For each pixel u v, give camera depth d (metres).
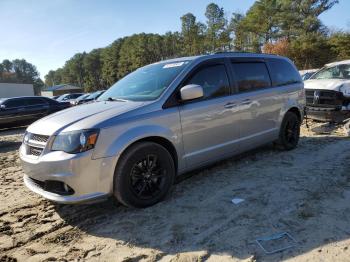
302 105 6.82
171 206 4.24
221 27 72.38
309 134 8.20
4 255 3.38
